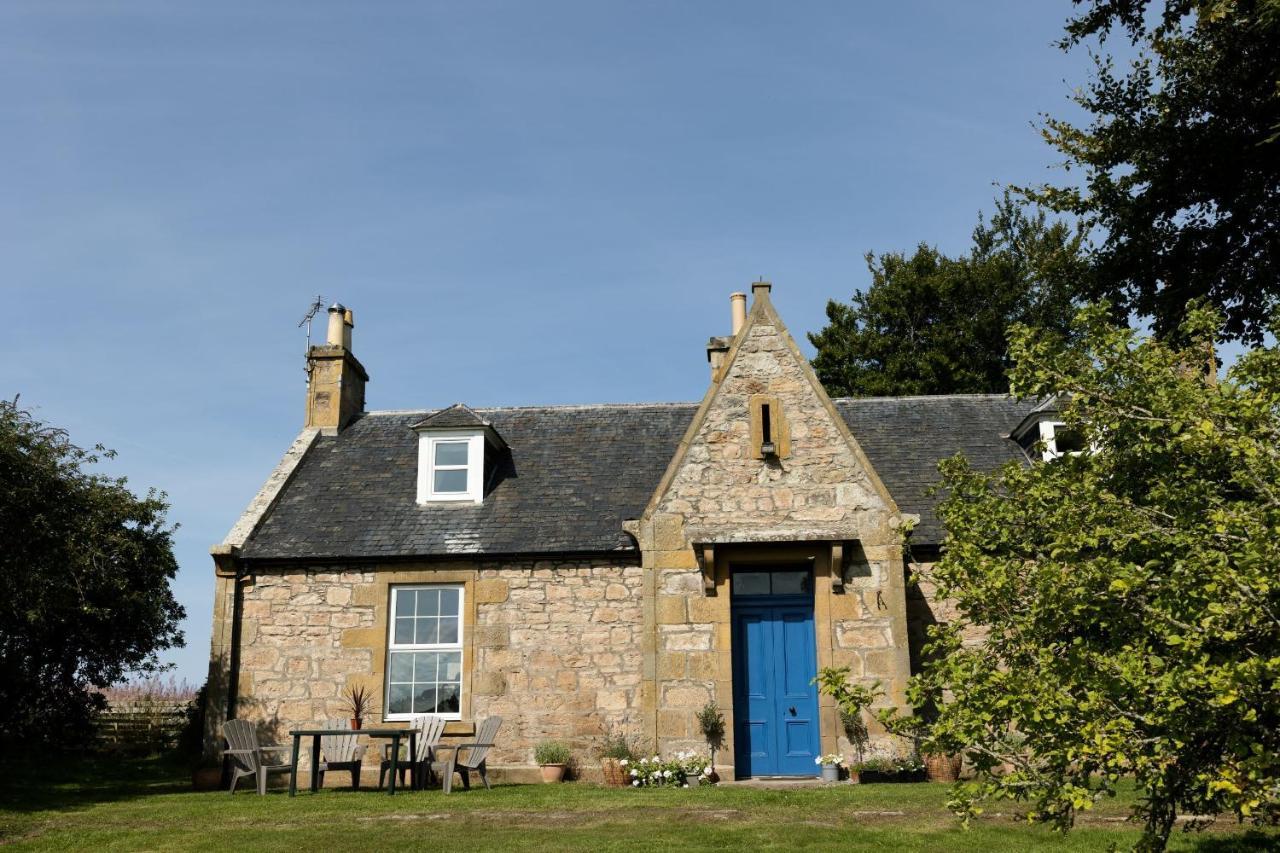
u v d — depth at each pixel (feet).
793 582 52.19
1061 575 19.42
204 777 51.80
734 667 51.29
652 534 51.80
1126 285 48.98
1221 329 45.57
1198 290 45.44
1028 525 24.14
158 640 68.74
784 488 51.72
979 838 31.78
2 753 64.95
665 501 52.16
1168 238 47.57
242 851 32.68
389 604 55.98
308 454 64.85
